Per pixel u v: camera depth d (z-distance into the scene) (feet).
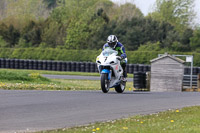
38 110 98.27
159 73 292.40
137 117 95.81
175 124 88.28
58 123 84.23
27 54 630.33
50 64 476.54
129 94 151.53
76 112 98.43
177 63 287.48
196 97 154.61
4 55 643.04
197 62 538.88
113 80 147.33
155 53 560.20
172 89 289.33
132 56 566.77
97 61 143.84
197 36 640.99
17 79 250.78
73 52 601.62
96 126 82.02
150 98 139.64
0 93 131.03
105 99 126.11
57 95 131.13
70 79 351.67
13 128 77.71
